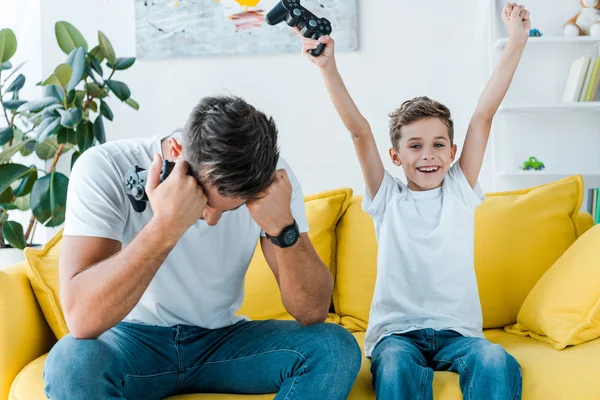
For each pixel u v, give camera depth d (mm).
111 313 1084
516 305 1737
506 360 1279
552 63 2664
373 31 2629
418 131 1631
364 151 1649
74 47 2430
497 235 1773
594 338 1451
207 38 2633
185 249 1281
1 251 2277
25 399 1225
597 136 2656
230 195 1022
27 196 2471
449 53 2627
